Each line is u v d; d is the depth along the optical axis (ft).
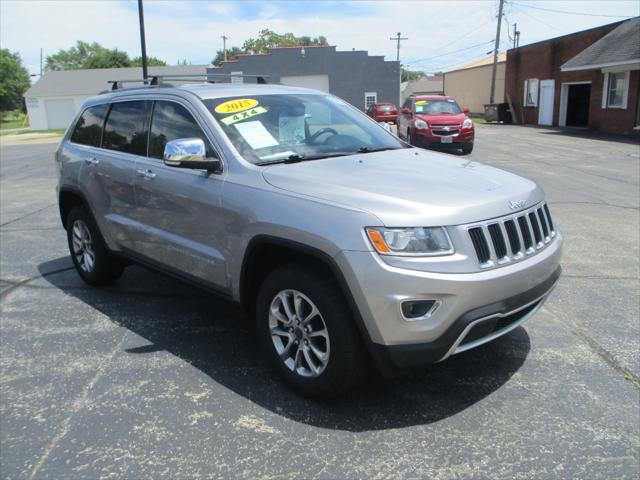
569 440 9.44
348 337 9.71
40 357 12.84
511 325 10.48
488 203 9.92
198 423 10.13
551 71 95.71
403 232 9.13
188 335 13.94
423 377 11.61
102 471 8.90
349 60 122.72
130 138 15.03
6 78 242.99
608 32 82.17
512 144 61.46
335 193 10.06
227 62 121.39
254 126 12.71
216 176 11.91
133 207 14.51
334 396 10.45
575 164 43.55
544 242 10.98
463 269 9.23
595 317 14.43
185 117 13.21
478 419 10.09
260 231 10.65
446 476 8.62
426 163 12.37
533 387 11.12
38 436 9.85
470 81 161.48
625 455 9.03
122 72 182.70
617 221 24.73
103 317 15.19
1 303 16.40
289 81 123.13
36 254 21.86
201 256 12.38
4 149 91.04
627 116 73.77
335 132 13.96
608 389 10.99
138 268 19.66
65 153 17.69
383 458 9.07
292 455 9.19
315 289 9.92
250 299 11.84
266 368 12.16
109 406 10.75
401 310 9.04
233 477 8.70
